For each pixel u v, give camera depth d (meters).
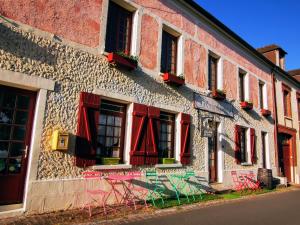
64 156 5.81
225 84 11.60
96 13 6.82
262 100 15.00
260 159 13.51
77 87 6.23
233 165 11.41
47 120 5.64
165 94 8.50
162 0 8.84
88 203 6.13
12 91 5.43
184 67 9.41
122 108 7.44
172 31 9.25
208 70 10.95
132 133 7.26
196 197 8.53
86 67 6.46
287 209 7.89
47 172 5.52
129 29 7.95
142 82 7.79
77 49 6.32
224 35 11.82
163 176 8.02
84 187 6.09
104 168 6.48
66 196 5.76
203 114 9.98
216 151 10.85
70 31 6.23
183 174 8.68
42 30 5.72
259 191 11.33
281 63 18.66
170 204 7.20
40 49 5.66
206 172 9.62
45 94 5.64
